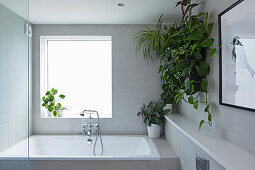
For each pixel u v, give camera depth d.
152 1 2.39
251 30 1.15
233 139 1.42
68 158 2.30
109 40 3.56
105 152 3.15
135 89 3.32
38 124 3.33
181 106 2.91
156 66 3.30
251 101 1.16
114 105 3.33
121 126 3.34
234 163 1.09
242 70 1.25
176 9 2.65
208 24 1.70
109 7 2.58
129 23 3.25
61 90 3.55
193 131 1.83
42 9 2.63
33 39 3.31
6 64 1.44
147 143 2.86
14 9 1.51
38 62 3.32
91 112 3.51
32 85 3.32
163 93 3.06
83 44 3.56
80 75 3.55
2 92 1.42
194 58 1.82
